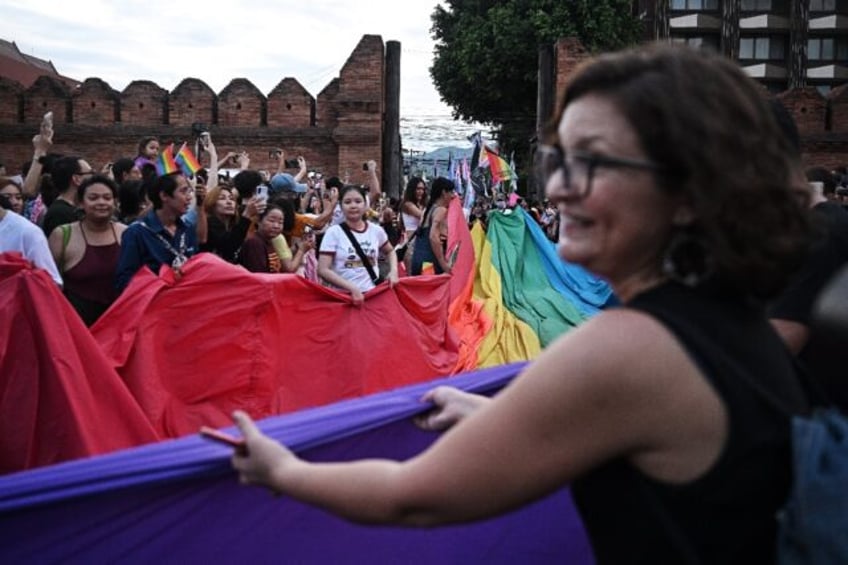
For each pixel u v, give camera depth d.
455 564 2.23
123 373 4.31
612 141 1.28
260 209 6.76
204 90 22.00
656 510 1.24
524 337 8.23
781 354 1.39
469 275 8.80
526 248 9.45
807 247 1.33
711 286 1.32
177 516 1.73
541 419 1.22
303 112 22.17
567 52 22.28
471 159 20.55
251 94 22.05
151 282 4.49
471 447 1.25
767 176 1.26
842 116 26.03
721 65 1.33
